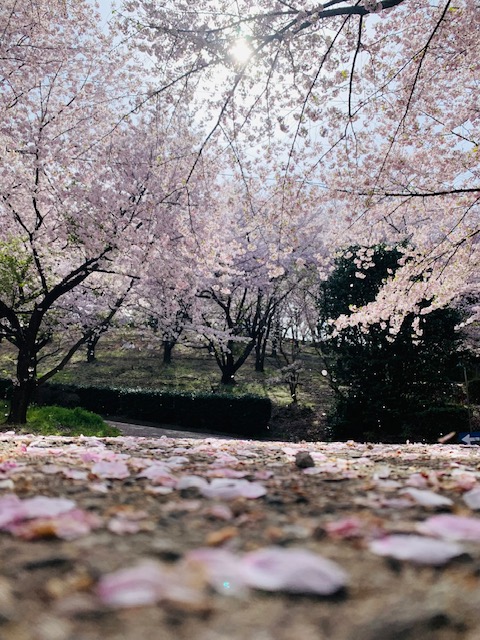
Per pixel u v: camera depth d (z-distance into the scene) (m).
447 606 0.94
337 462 3.34
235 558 1.14
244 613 0.90
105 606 0.90
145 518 1.61
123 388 19.44
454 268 8.82
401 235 10.52
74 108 10.90
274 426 17.52
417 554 1.18
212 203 10.29
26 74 9.89
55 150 10.75
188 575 1.04
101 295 15.20
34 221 12.76
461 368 16.19
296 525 1.55
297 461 3.00
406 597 0.98
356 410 14.46
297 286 21.20
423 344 13.73
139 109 8.47
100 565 1.14
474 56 7.78
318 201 8.55
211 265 9.89
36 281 14.94
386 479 2.49
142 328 23.69
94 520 1.51
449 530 1.39
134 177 11.53
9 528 1.43
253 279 20.06
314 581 1.01
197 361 26.00
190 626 0.84
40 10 9.30
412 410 13.66
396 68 7.78
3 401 17.70
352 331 14.59
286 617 0.89
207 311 21.50
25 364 12.18
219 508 1.69
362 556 1.24
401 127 8.05
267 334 23.98
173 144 11.62
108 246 11.68
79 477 2.33
